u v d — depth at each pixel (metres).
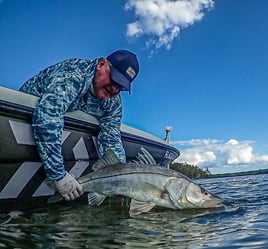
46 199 1.27
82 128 1.34
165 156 2.02
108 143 1.40
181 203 1.21
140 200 1.17
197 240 0.77
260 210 1.18
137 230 0.89
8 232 0.84
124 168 1.21
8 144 1.10
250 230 0.86
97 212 1.17
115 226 0.94
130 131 1.66
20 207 1.21
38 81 1.28
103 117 1.41
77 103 1.30
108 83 1.27
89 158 1.40
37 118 1.11
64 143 1.29
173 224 0.96
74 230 0.88
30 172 1.19
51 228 0.90
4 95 1.10
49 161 1.11
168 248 0.72
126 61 1.27
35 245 0.73
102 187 1.21
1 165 1.11
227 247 0.71
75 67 1.23
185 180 1.23
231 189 2.50
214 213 1.13
